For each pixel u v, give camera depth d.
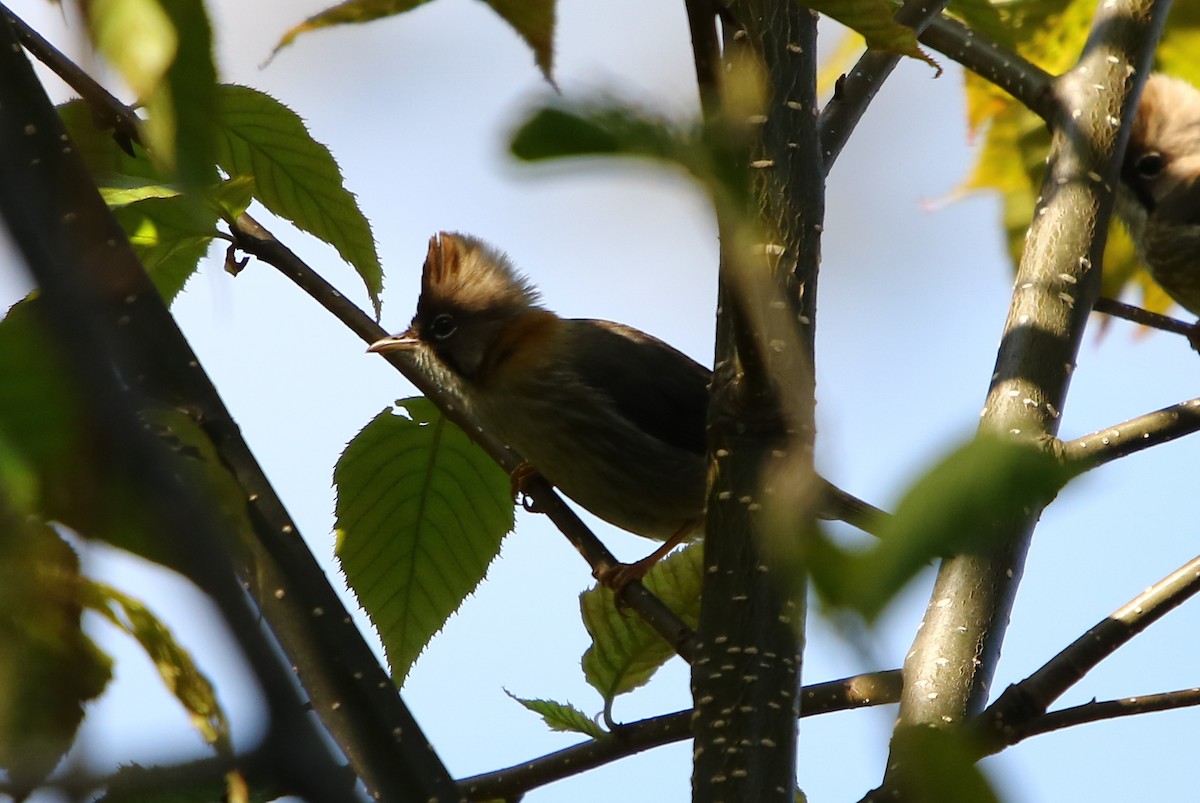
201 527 2.07
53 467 2.15
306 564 3.91
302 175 6.66
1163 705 5.68
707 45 2.84
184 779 2.04
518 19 2.96
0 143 2.23
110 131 5.65
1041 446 1.45
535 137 1.52
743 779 4.56
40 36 5.67
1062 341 7.31
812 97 4.89
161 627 2.98
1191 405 7.03
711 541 4.69
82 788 2.08
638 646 6.55
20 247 2.15
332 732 3.78
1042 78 8.27
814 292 4.73
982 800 1.68
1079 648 5.79
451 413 7.39
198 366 3.97
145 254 6.45
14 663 2.57
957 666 6.06
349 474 7.41
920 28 6.82
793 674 4.66
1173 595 5.85
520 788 6.38
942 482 1.35
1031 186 8.82
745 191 1.68
